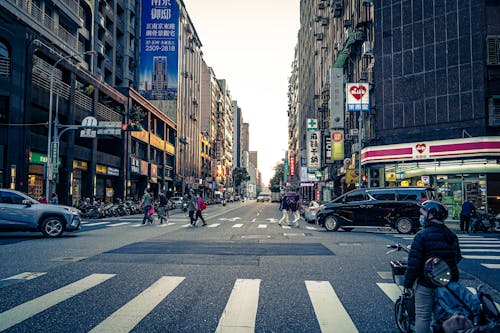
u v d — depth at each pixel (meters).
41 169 28.31
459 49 25.44
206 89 97.56
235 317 5.22
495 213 23.86
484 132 24.25
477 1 25.03
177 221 25.05
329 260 9.66
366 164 29.11
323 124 51.38
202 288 6.78
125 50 49.88
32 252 10.74
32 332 4.57
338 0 39.88
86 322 4.94
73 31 34.62
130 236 15.27
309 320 5.13
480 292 3.43
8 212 13.80
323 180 53.12
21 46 25.27
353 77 36.59
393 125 27.80
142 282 7.19
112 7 45.62
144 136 49.19
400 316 4.48
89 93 34.41
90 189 35.38
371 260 9.69
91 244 12.59
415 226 16.72
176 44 60.09
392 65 28.08
